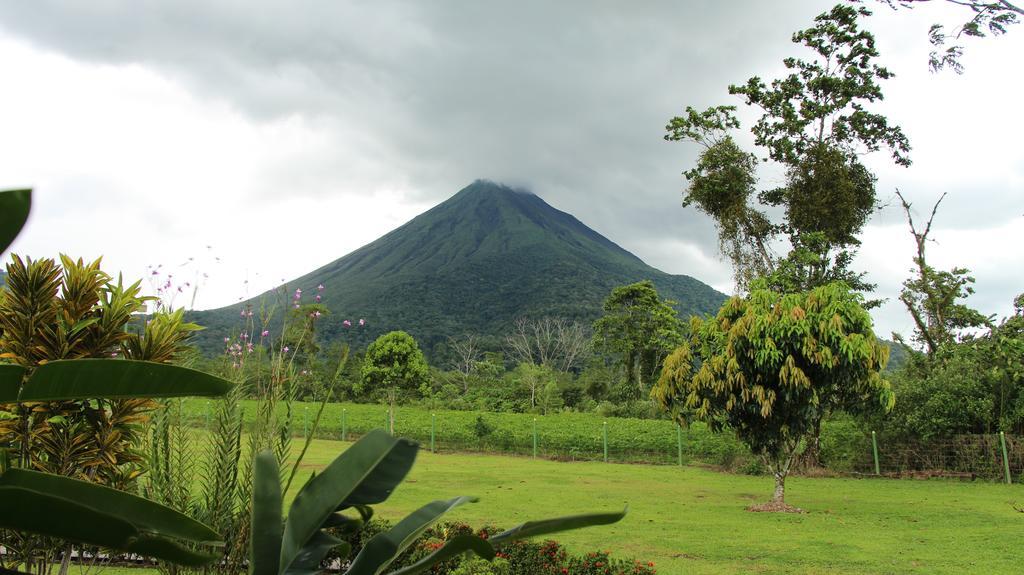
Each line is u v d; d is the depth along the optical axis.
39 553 4.11
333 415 31.53
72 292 4.28
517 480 18.73
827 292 13.25
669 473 21.61
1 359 4.03
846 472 21.33
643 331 51.09
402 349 33.03
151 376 1.58
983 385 20.55
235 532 4.10
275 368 4.38
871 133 24.48
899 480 20.02
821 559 9.20
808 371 13.41
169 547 1.67
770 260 25.25
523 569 6.86
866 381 13.06
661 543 10.27
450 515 12.70
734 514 13.21
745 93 25.08
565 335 78.56
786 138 24.50
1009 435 19.95
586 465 23.64
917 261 24.53
